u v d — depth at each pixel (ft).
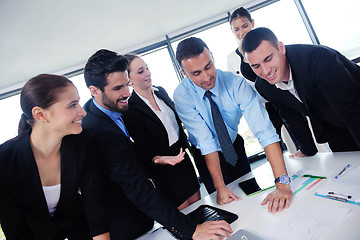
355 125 3.20
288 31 13.92
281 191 2.98
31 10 7.82
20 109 2.54
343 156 3.51
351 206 2.26
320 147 5.04
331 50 3.57
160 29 12.57
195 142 4.99
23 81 12.04
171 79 13.65
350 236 1.91
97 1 8.51
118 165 3.18
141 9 10.11
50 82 2.36
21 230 2.72
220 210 3.28
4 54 9.59
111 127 3.37
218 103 4.23
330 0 13.80
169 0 10.25
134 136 4.78
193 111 4.20
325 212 2.32
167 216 2.99
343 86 3.14
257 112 3.76
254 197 3.29
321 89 3.35
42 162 2.80
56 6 7.98
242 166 5.31
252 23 6.68
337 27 13.69
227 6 13.00
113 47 12.41
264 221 2.63
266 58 3.25
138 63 4.99
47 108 2.34
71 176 2.89
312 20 13.78
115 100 3.41
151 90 5.42
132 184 3.16
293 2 13.87
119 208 3.55
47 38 9.59
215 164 3.98
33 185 2.68
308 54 3.38
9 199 2.59
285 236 2.21
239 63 7.05
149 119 4.86
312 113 3.88
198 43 3.38
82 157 2.94
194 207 3.80
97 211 3.15
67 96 2.42
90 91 3.45
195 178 5.26
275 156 3.52
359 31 13.70
